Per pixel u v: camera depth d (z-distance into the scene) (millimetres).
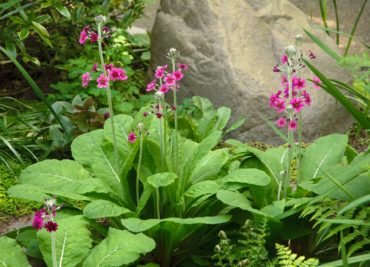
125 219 2029
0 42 3625
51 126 3008
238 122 3223
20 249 1979
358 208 2055
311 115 3355
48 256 1974
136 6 3908
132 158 2186
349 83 3586
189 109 3338
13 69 4016
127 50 4000
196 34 3553
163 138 2322
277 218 2068
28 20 3154
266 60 3506
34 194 2109
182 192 2225
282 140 3361
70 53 3896
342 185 1961
